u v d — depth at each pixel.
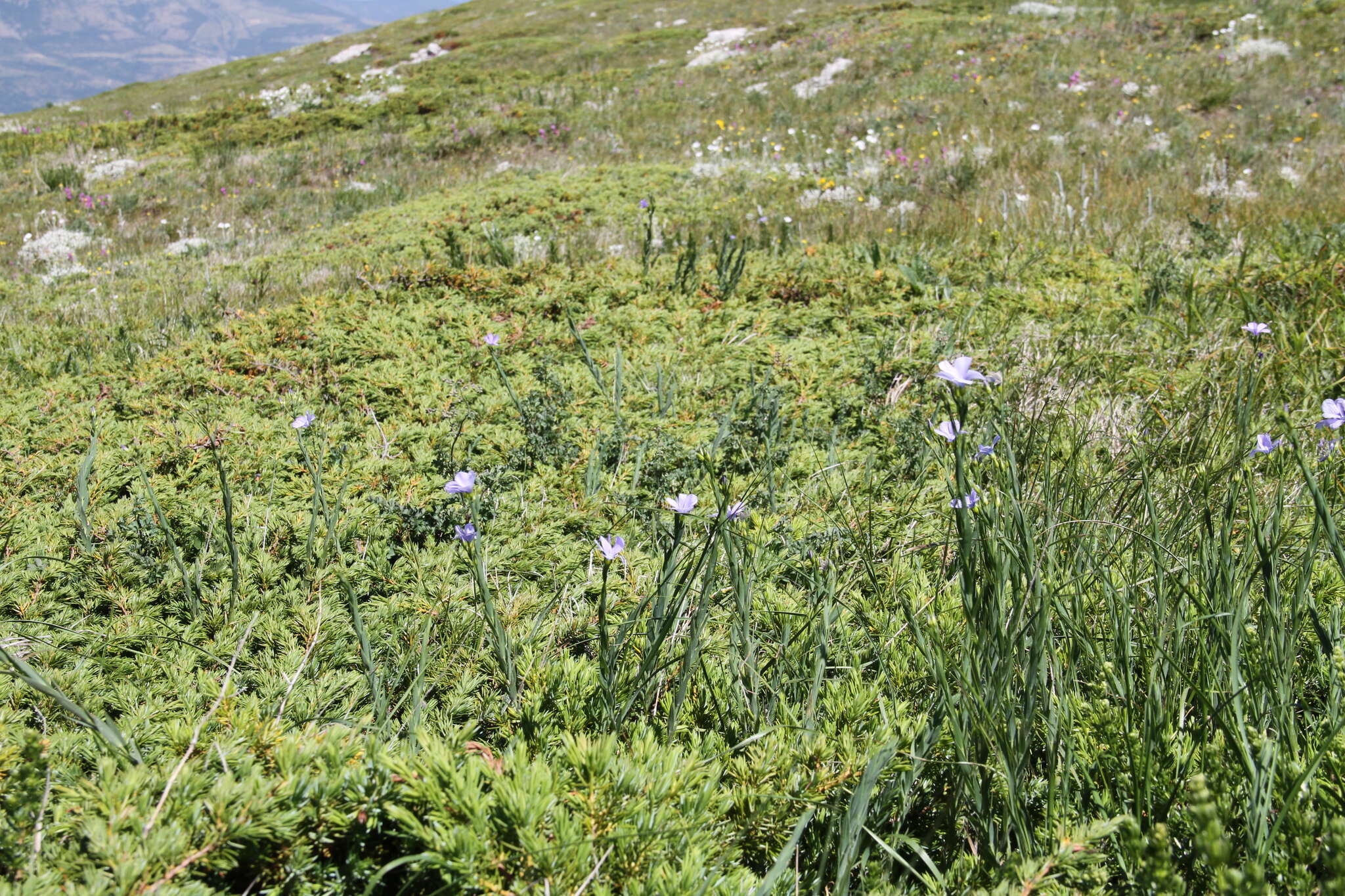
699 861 1.36
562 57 28.25
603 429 3.82
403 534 3.08
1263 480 2.61
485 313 5.45
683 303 5.51
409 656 2.30
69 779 1.58
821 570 2.40
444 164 14.80
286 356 4.88
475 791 1.33
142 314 6.91
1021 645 1.53
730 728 1.83
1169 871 1.17
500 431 3.84
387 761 1.35
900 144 12.41
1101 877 1.38
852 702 1.88
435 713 2.13
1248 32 17.86
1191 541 2.15
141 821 1.26
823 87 17.64
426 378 4.45
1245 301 4.29
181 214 12.80
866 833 1.54
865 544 2.63
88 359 5.58
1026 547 1.51
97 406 4.36
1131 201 8.20
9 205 13.98
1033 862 1.34
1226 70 15.11
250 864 1.32
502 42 31.89
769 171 11.21
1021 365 4.27
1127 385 3.95
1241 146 10.79
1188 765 1.50
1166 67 15.65
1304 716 1.69
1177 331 4.36
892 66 18.17
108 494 3.43
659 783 1.45
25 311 7.55
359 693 2.20
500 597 2.62
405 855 1.41
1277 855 1.34
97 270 9.85
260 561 2.78
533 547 2.92
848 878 1.41
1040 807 1.65
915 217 8.43
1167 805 1.42
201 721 1.61
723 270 5.91
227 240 10.90
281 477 3.51
